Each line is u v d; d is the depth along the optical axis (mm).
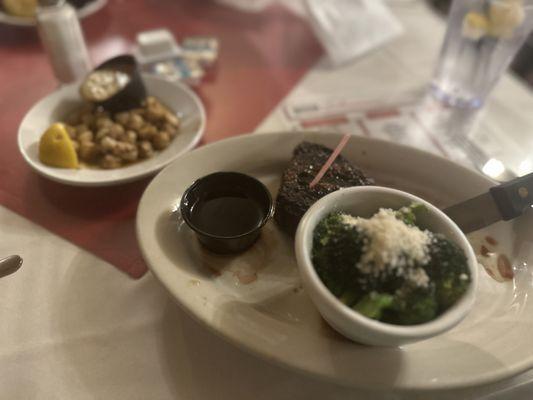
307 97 489
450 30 452
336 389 251
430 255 231
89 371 249
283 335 235
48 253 310
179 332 270
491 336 250
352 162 357
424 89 520
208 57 515
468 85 470
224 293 271
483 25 416
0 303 277
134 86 410
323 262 241
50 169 344
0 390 239
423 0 705
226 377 252
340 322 220
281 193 310
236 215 312
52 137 344
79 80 471
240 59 542
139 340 265
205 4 647
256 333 233
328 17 550
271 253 304
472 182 334
